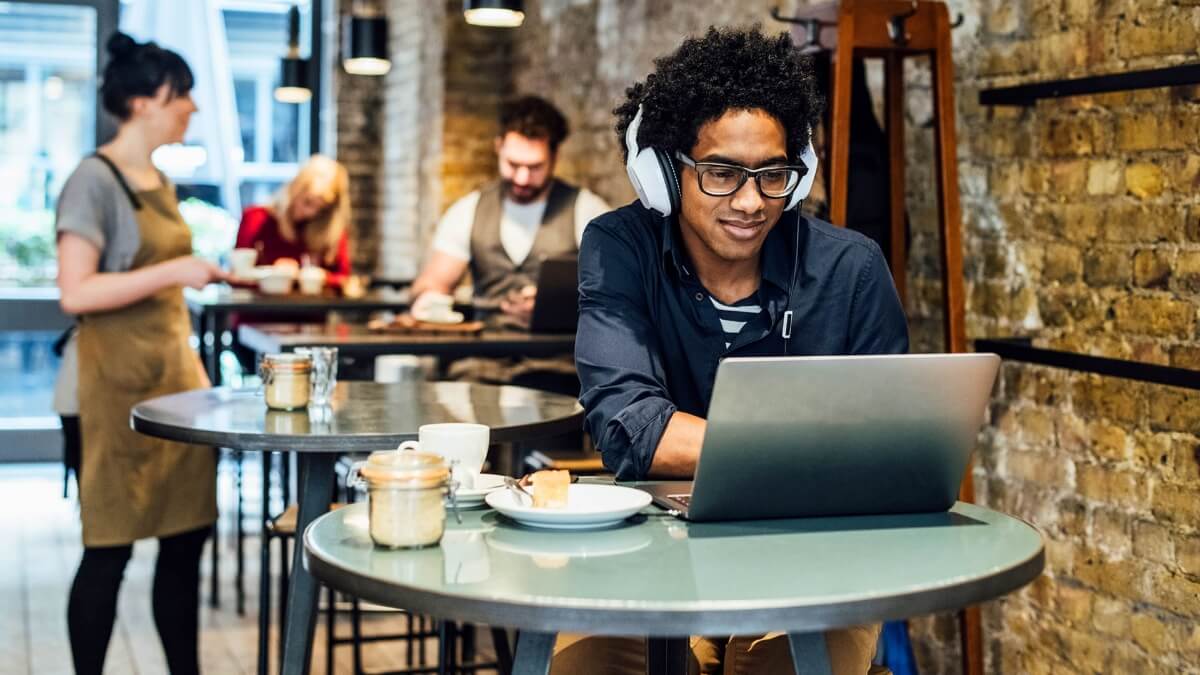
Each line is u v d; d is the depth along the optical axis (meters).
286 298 5.20
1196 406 2.60
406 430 2.51
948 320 3.13
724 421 1.64
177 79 3.44
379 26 6.14
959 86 3.27
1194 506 2.61
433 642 4.20
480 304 4.84
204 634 4.21
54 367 7.13
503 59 6.96
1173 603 2.66
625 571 1.51
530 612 1.38
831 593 1.42
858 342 2.11
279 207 6.10
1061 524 2.97
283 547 3.28
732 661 2.00
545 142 4.76
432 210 6.95
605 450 1.96
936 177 3.17
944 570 1.53
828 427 1.69
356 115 7.75
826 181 3.27
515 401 2.97
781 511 1.75
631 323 2.02
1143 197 2.72
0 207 6.96
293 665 2.54
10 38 6.94
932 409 1.72
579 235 4.88
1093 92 2.69
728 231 1.90
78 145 7.04
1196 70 2.43
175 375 3.43
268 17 7.58
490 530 1.70
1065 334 2.95
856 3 3.09
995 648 3.21
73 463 3.54
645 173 1.95
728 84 1.86
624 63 5.61
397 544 1.59
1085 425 2.89
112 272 3.38
